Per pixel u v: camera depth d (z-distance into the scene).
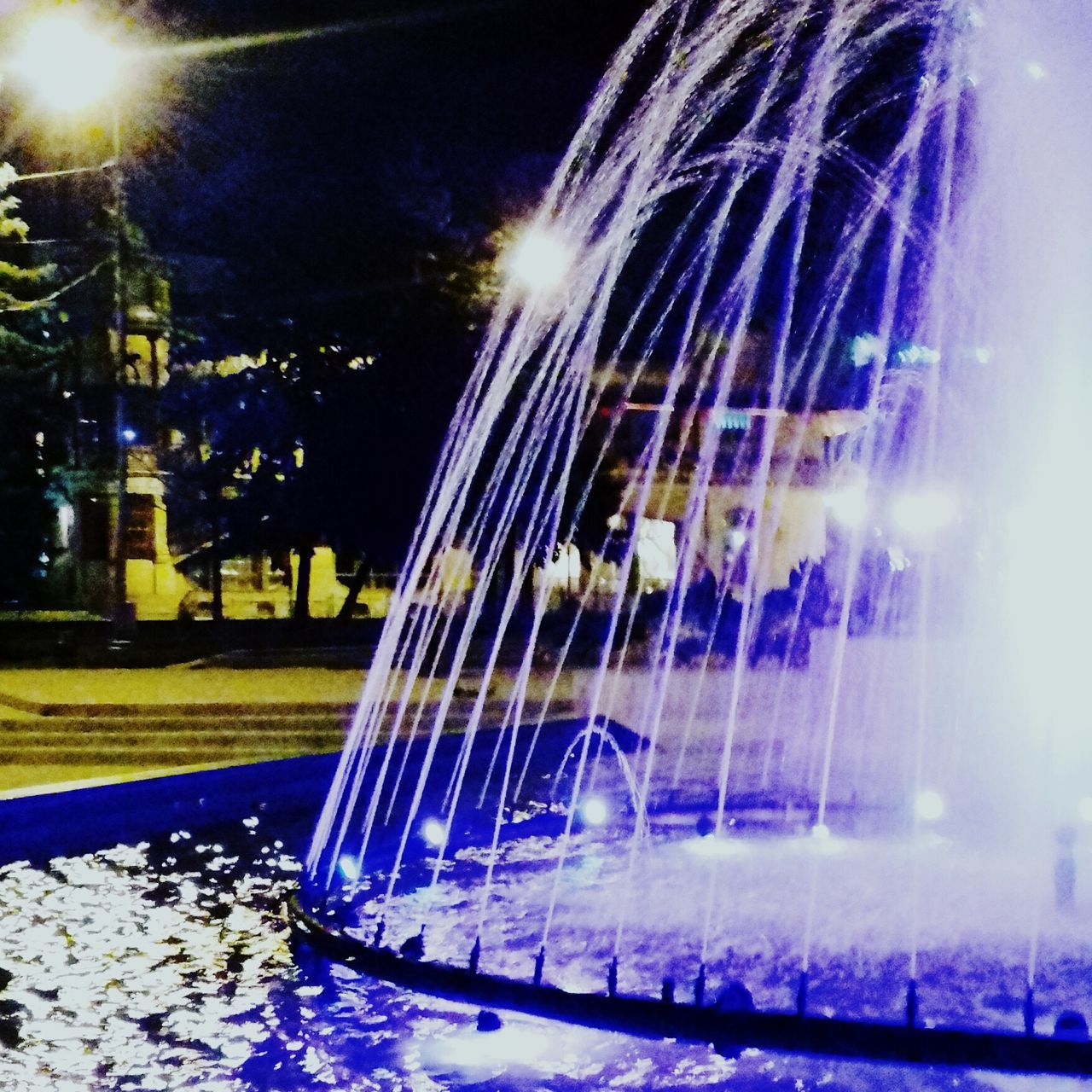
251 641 24.52
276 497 26.56
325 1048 5.23
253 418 26.12
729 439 28.78
